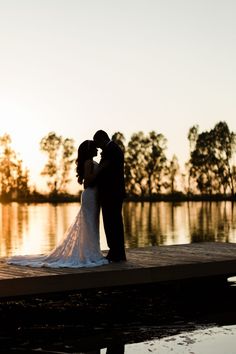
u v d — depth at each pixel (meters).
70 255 8.75
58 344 6.44
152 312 8.32
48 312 8.37
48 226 35.62
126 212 59.81
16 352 6.09
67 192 90.06
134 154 91.88
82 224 8.85
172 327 7.26
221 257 9.69
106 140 8.86
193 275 8.81
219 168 93.19
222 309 8.55
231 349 6.09
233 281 10.62
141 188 92.75
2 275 7.58
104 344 6.39
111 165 8.82
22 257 9.24
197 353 5.95
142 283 8.29
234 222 39.47
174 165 92.56
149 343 6.40
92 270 8.04
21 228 33.66
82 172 9.03
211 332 6.94
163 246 11.69
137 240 24.69
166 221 41.09
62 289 7.62
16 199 89.44
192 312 8.33
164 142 92.06
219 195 93.81
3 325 7.48
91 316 8.02
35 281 7.42
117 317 7.97
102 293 9.65
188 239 25.14
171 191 93.12
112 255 9.03
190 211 62.19
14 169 88.25
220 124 92.69
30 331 7.12
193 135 93.12
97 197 8.98
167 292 9.73
